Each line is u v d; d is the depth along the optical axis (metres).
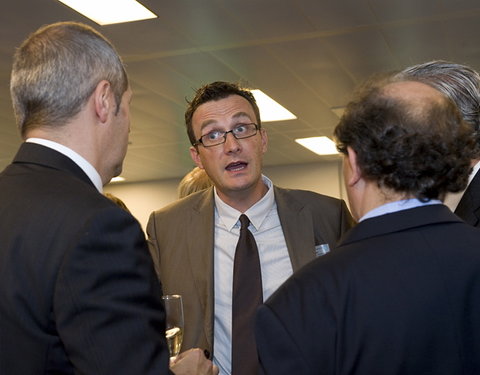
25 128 1.39
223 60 6.86
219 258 2.26
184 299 2.24
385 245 1.20
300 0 5.43
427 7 5.62
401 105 1.22
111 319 1.19
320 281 1.19
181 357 1.65
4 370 1.21
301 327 1.17
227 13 5.64
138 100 8.23
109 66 1.40
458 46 6.62
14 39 5.97
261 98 8.53
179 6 5.47
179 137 10.45
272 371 1.17
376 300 1.15
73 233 1.22
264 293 2.19
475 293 1.16
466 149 1.24
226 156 2.22
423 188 1.22
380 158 1.21
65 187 1.29
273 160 13.59
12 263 1.23
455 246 1.20
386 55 6.85
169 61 6.83
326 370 1.15
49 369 1.21
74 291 1.19
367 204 1.27
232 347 2.06
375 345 1.14
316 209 2.32
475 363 1.14
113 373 1.18
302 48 6.58
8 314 1.22
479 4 5.56
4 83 7.18
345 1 5.48
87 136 1.37
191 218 2.35
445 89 1.72
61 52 1.35
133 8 5.52
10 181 1.33
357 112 1.26
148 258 1.29
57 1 5.30
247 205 2.27
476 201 1.78
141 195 15.30
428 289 1.15
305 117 9.62
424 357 1.13
